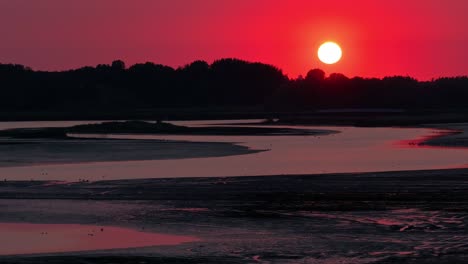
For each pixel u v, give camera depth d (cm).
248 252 5253
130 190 8094
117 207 7056
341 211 6731
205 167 10831
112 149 14412
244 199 7450
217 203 7238
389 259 5012
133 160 12206
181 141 17000
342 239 5603
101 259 5100
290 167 10769
